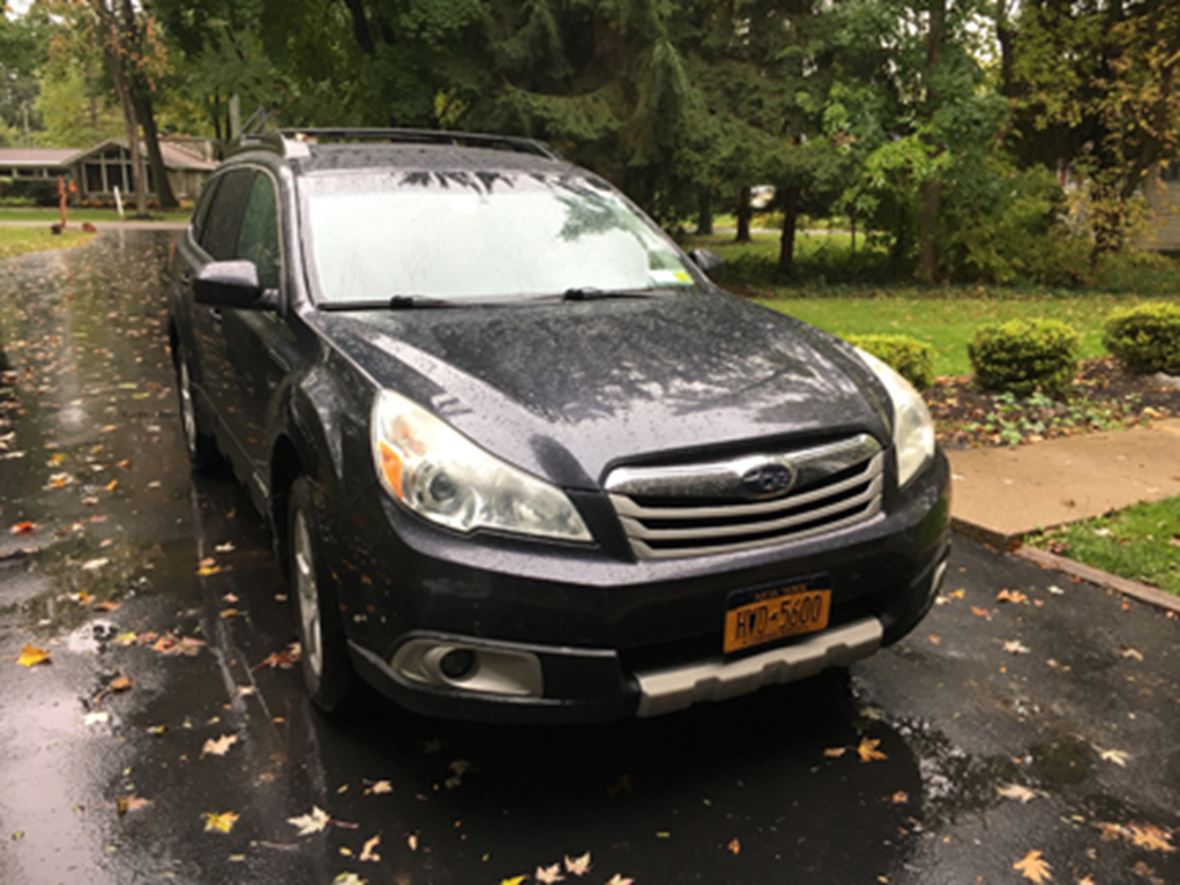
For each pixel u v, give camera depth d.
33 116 124.38
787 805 2.92
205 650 3.84
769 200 23.03
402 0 17.81
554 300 3.84
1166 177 26.98
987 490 5.70
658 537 2.70
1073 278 21.64
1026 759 3.17
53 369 9.37
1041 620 4.17
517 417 2.82
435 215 4.09
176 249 6.16
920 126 18.36
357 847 2.72
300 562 3.43
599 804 2.92
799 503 2.86
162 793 2.95
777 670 2.88
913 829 2.81
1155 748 3.24
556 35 17.25
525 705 2.71
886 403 3.25
